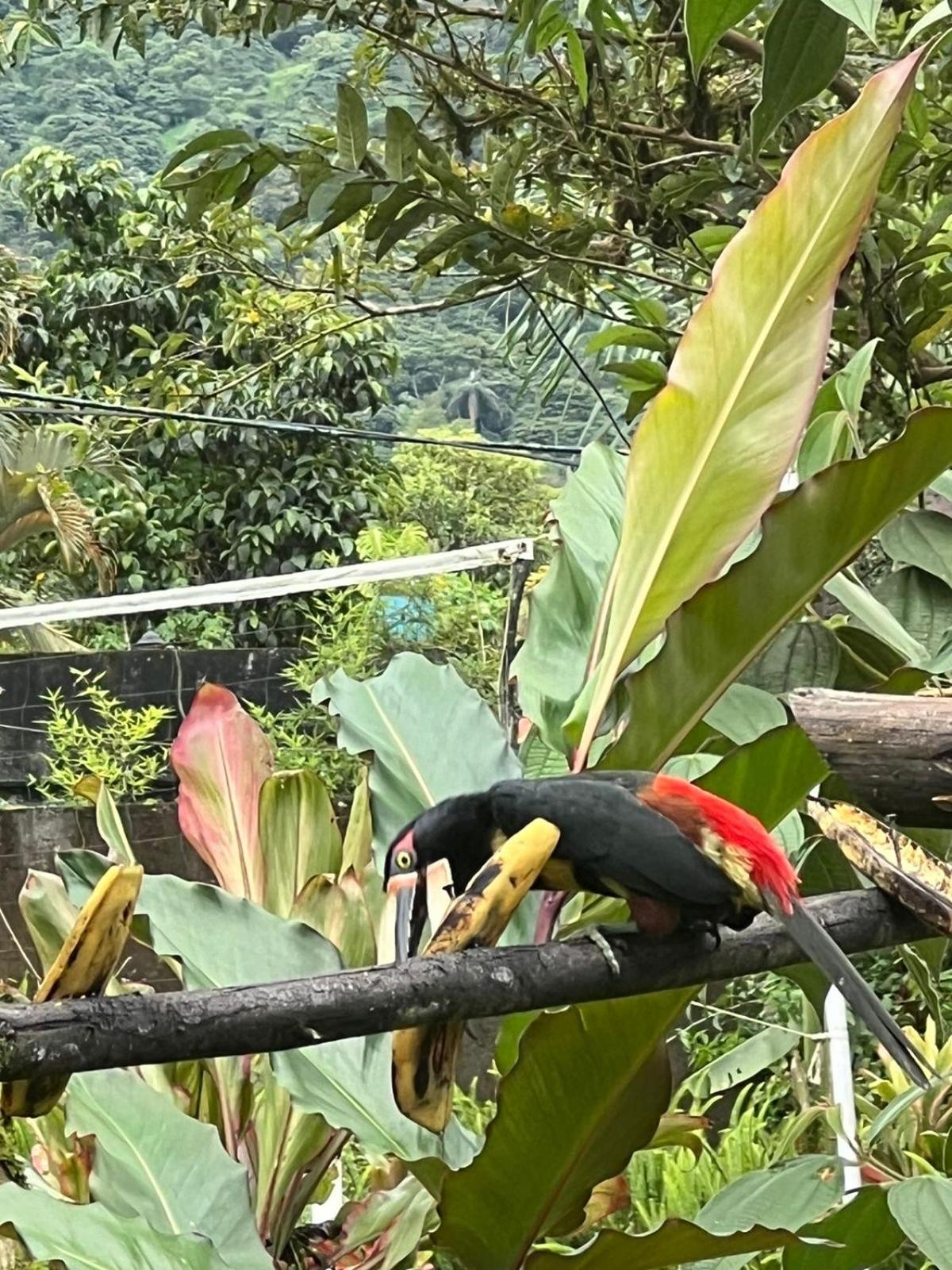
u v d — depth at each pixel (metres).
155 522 12.84
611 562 3.88
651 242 7.07
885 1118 4.01
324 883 4.00
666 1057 2.82
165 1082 4.11
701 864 1.93
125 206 13.29
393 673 3.93
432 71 7.47
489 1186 2.90
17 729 9.58
